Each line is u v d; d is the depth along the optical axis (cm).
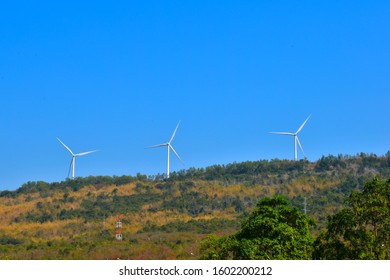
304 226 10462
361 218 9794
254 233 10425
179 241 19550
